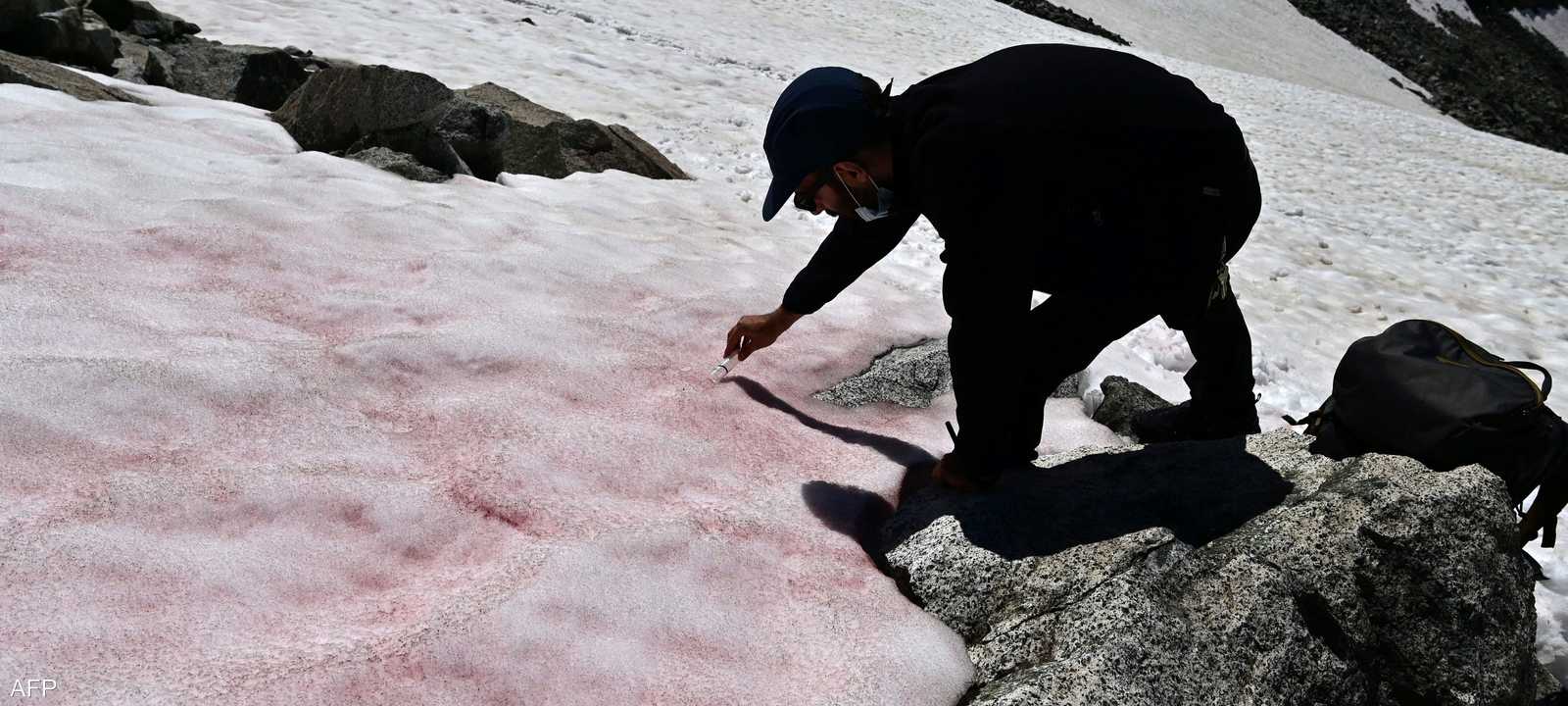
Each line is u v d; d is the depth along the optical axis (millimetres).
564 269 4742
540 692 2311
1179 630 2705
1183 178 2703
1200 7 58188
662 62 13719
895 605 2867
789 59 18766
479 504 2912
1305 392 6238
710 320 4523
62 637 2162
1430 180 16750
